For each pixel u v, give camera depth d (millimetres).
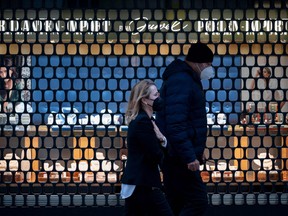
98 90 9422
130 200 6375
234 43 9469
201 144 6922
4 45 9430
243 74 9484
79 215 9430
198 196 7027
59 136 9422
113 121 9430
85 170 9445
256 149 9484
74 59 9414
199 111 6910
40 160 9430
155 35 9438
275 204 9508
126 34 9422
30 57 9422
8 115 9422
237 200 9508
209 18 9453
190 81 6855
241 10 9477
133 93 6375
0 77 9422
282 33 9500
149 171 6301
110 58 9422
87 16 9414
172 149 6875
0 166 9430
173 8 9445
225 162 9508
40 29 9414
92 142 9445
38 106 9422
